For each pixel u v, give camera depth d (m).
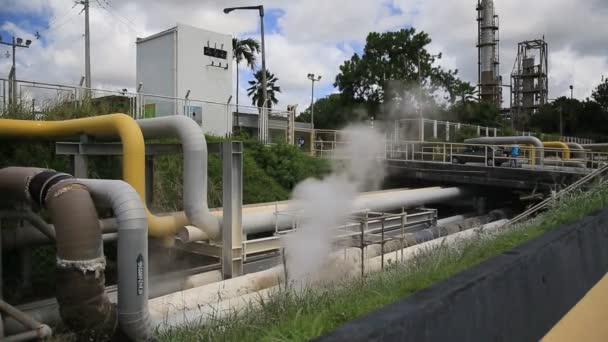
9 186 6.75
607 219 5.70
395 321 2.21
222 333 4.38
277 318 4.34
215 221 9.73
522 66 83.25
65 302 6.29
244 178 17.58
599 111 75.44
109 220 9.03
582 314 4.22
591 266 4.81
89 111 13.88
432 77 47.59
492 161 20.84
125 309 6.42
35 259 10.42
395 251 10.09
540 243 3.91
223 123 19.28
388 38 46.59
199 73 25.36
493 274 3.05
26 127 10.12
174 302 7.62
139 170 9.20
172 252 11.31
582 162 21.70
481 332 2.82
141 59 26.38
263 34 24.05
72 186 6.46
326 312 3.27
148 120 10.12
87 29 25.47
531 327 3.42
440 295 2.56
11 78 12.66
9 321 6.76
